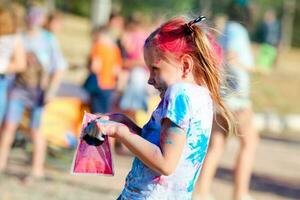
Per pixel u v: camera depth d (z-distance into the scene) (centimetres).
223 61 486
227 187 1099
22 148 1220
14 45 992
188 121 433
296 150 1586
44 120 1166
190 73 451
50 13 1061
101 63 1205
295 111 2231
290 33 5097
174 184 438
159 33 450
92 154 443
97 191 1010
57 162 1166
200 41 449
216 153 877
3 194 948
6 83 1007
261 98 2353
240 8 904
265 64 3155
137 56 1258
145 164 434
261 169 1290
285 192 1106
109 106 1223
